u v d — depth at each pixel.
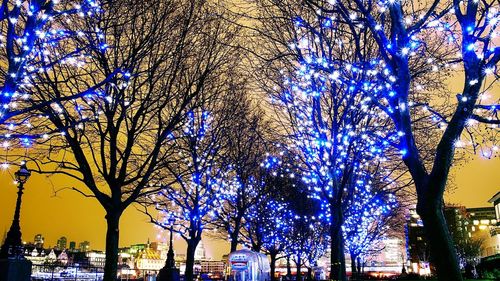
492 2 8.79
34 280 25.59
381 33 10.32
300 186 42.16
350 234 34.78
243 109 27.69
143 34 17.86
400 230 63.97
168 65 19.23
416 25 10.08
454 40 10.71
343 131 17.70
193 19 19.16
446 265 8.83
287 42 16.86
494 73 8.72
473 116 9.29
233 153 30.95
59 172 16.80
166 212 25.48
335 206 18.73
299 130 19.77
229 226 34.06
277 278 60.97
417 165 9.62
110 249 16.92
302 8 15.94
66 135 16.70
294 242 50.06
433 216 9.06
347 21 11.73
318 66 13.13
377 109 17.67
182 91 20.47
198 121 25.08
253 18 14.56
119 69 12.92
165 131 18.75
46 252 57.47
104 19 16.33
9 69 10.41
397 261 108.19
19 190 15.97
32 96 15.95
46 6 10.91
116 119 19.67
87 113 18.38
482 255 70.75
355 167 20.52
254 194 37.72
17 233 15.57
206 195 26.30
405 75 9.92
